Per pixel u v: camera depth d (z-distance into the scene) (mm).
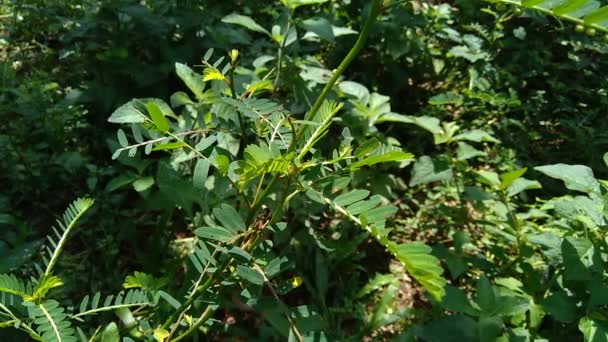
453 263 2664
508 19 4543
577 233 2244
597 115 4039
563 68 4391
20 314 1615
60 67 3936
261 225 1405
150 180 2676
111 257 2699
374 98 3375
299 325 2160
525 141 3861
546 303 2170
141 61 3732
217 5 4379
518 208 3307
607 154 2129
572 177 2254
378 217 1199
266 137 1505
